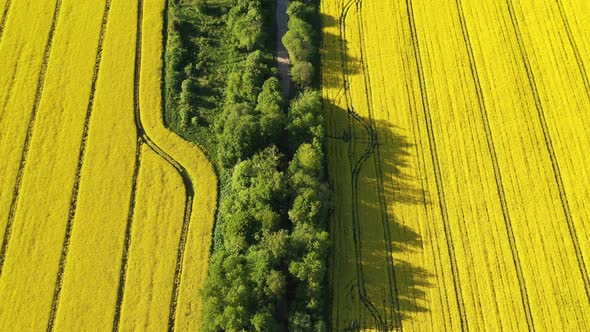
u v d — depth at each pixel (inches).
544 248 1673.2
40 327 1578.5
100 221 1733.5
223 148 1782.7
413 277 1652.3
